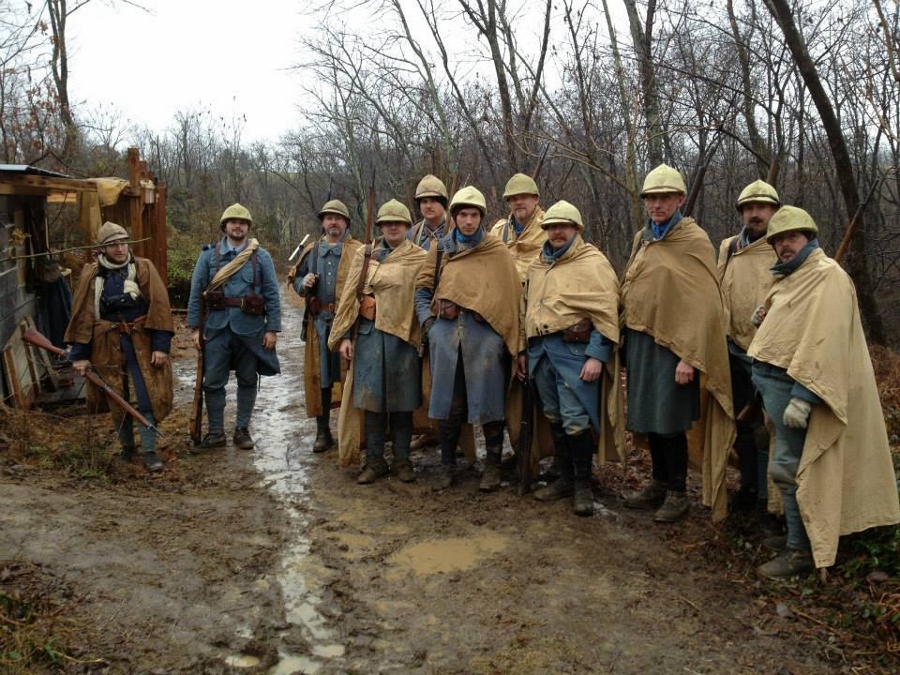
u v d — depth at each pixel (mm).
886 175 12328
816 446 3352
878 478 3480
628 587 3559
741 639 3137
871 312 8359
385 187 21938
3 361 6051
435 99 14648
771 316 3541
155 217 9797
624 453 4422
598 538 4082
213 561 3684
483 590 3529
